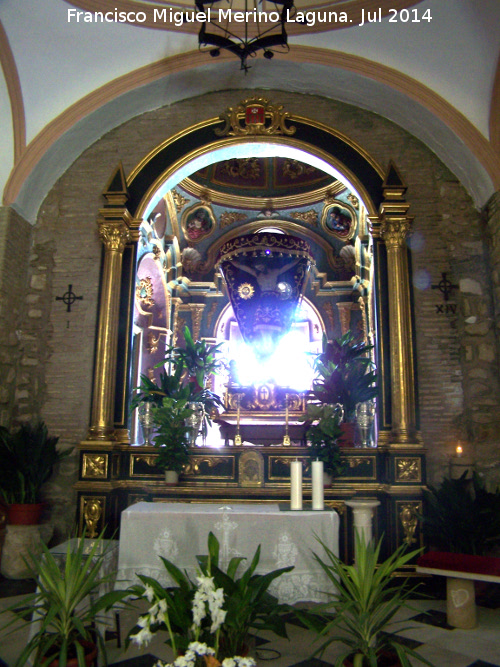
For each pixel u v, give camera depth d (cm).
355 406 656
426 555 458
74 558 337
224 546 425
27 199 696
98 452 614
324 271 1221
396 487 588
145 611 465
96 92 692
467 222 682
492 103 637
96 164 734
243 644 329
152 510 439
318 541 392
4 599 498
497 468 612
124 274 696
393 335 641
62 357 675
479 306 657
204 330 1211
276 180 1174
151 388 649
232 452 622
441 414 638
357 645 334
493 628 437
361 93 714
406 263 665
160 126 744
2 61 634
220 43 537
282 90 751
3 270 650
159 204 1086
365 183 706
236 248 988
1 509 604
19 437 600
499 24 584
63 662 293
